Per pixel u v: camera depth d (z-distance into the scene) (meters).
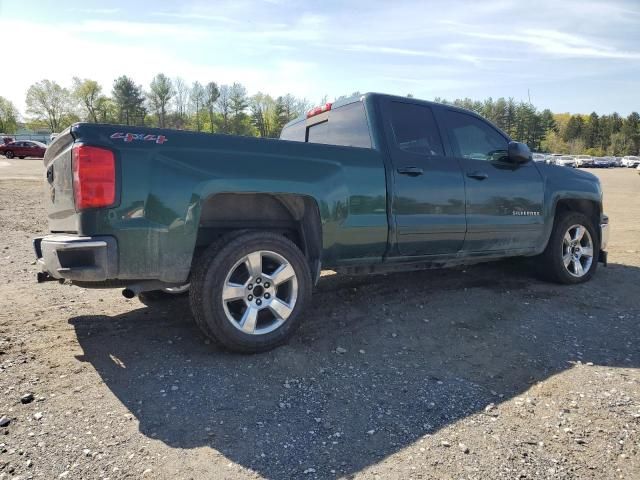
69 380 2.85
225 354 3.26
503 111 108.75
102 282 2.95
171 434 2.34
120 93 84.69
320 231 3.53
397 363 3.25
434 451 2.25
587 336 3.84
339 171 3.58
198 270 3.07
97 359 3.15
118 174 2.76
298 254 3.36
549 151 124.94
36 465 2.08
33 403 2.59
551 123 130.88
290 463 2.14
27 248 6.88
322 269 3.78
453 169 4.32
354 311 4.29
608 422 2.53
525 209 4.88
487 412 2.63
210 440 2.30
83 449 2.20
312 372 3.06
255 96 86.19
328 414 2.57
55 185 3.20
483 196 4.52
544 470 2.12
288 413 2.56
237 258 3.11
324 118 4.71
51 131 89.19
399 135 4.14
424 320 4.11
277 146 3.35
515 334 3.83
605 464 2.17
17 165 31.38
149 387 2.79
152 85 85.81
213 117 86.50
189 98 86.81
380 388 2.88
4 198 13.06
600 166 70.75
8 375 2.88
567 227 5.33
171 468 2.08
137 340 3.49
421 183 4.06
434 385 2.94
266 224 3.57
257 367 3.09
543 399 2.78
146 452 2.19
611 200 18.58
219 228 3.43
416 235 4.04
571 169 5.64
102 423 2.42
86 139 2.72
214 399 2.68
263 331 3.25
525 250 5.00
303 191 3.36
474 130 4.74
